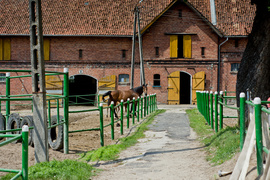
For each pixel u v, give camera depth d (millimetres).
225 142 7391
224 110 20844
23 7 32281
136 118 17750
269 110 4121
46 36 30031
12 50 30125
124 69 30438
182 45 33844
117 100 17297
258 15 8586
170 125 14289
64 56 30281
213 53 30406
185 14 30344
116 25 30516
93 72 30422
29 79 30172
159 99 30562
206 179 5633
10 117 10922
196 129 12539
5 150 8508
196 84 30406
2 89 30438
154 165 7074
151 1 32281
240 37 30047
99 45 30312
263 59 8516
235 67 30594
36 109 7336
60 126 9109
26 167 3859
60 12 31828
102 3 32719
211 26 29641
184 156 7750
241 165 4859
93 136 11836
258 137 4512
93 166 7336
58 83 30078
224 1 32812
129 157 8086
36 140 7328
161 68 30500
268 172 3822
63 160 7512
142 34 30250
